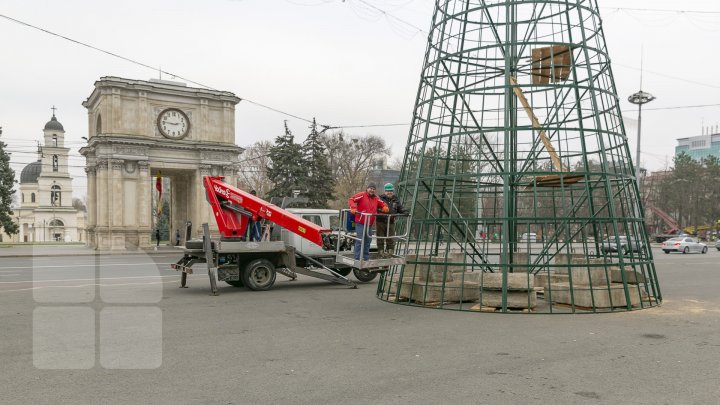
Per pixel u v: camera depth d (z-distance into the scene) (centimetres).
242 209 1460
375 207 1119
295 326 915
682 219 9531
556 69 1344
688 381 591
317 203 4959
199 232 4403
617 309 1084
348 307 1136
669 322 954
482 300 1087
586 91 1149
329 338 816
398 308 1119
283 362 672
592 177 1474
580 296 1098
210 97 4488
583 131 1099
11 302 1175
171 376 609
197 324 931
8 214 5662
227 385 575
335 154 6700
